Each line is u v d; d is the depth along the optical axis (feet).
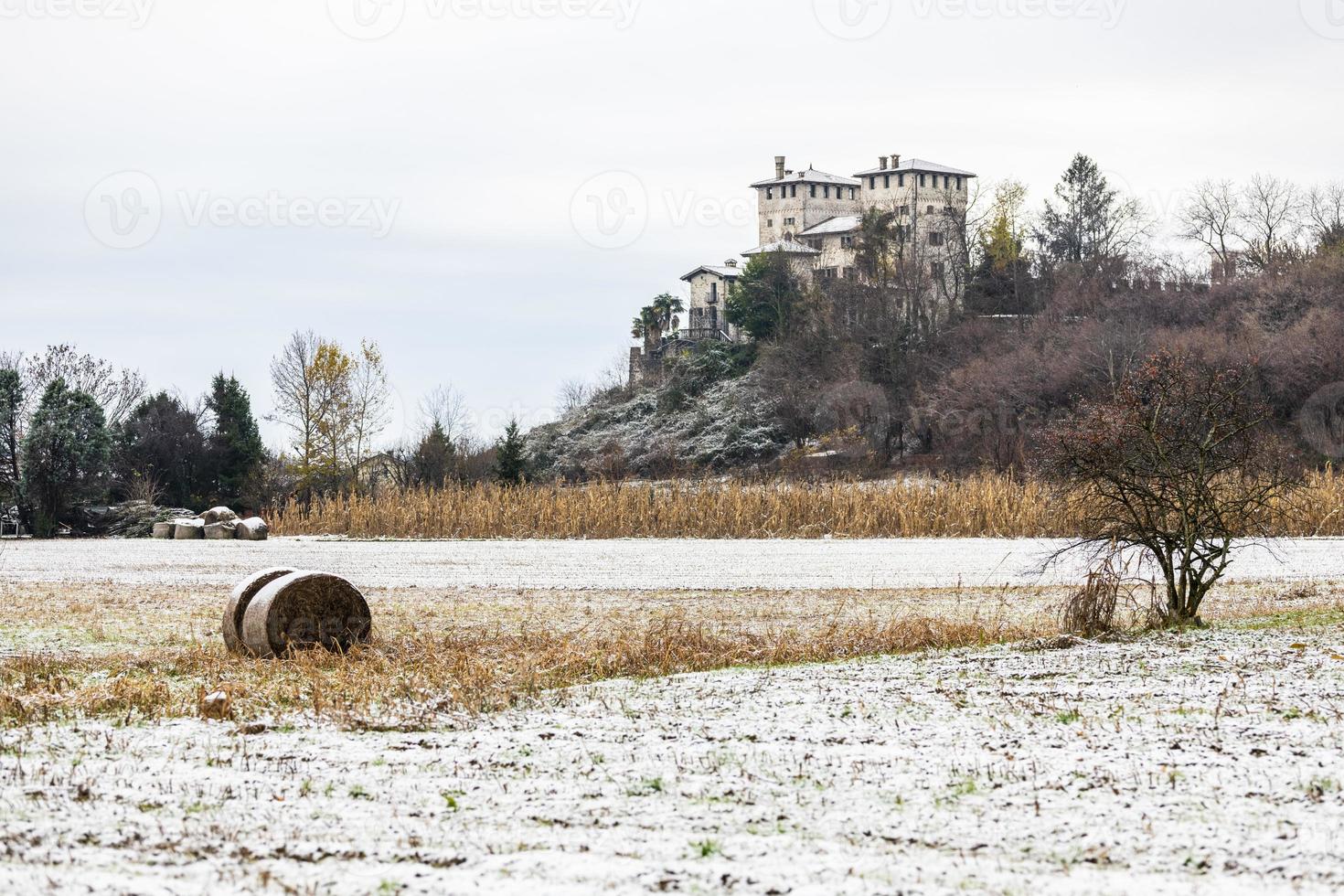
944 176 638.12
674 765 53.01
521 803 47.14
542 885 37.68
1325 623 97.04
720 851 40.93
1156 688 68.95
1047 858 40.04
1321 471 306.55
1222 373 103.30
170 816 45.73
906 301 473.26
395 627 107.96
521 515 261.65
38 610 123.75
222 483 428.56
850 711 64.54
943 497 241.55
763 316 528.22
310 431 416.26
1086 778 49.60
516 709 67.92
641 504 255.09
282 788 49.75
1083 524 101.30
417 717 65.21
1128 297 443.73
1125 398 99.71
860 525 241.35
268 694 73.05
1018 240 496.64
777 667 84.02
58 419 369.30
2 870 39.17
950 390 409.69
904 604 125.59
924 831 42.93
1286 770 50.06
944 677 75.46
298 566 185.57
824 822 44.16
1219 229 508.12
